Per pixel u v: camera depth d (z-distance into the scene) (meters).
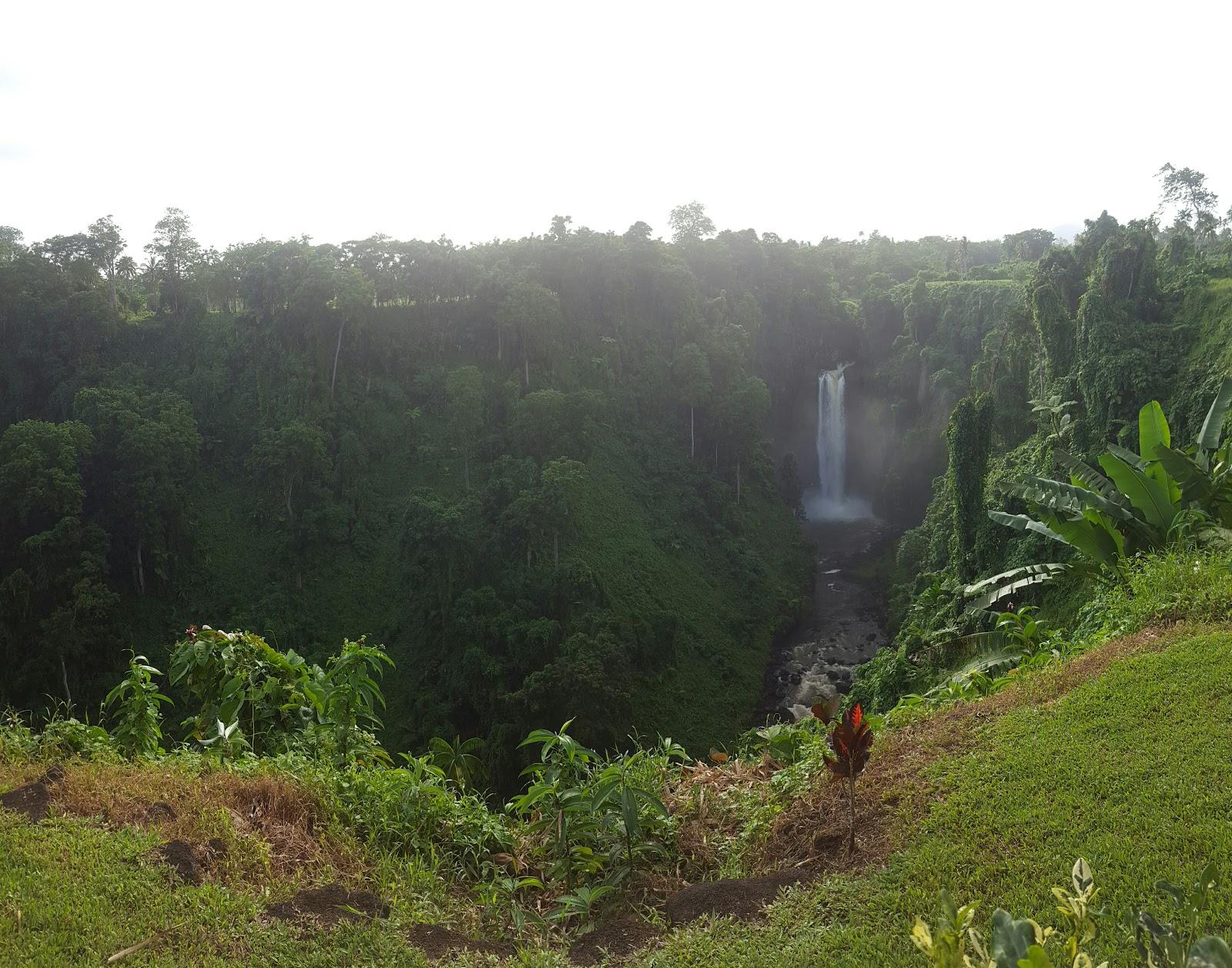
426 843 5.84
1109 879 4.01
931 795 5.48
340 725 7.27
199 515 46.25
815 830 5.53
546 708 33.25
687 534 51.03
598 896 5.14
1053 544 26.34
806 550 56.84
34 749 6.34
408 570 42.12
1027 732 6.13
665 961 4.22
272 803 5.61
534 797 6.09
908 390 63.78
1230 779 4.80
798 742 7.50
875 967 3.72
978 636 15.52
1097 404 35.09
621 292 56.19
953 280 74.62
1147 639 8.09
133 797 5.39
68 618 36.59
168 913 4.12
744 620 46.53
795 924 4.35
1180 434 31.88
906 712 7.79
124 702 7.26
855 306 72.62
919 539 47.50
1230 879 3.79
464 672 36.78
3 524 39.22
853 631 46.66
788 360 68.50
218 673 7.52
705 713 39.50
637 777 6.47
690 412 57.41
